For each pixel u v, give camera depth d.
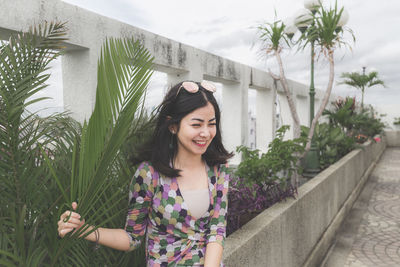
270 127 7.81
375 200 6.23
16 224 0.82
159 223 1.08
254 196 2.62
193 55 4.69
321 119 12.01
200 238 1.12
